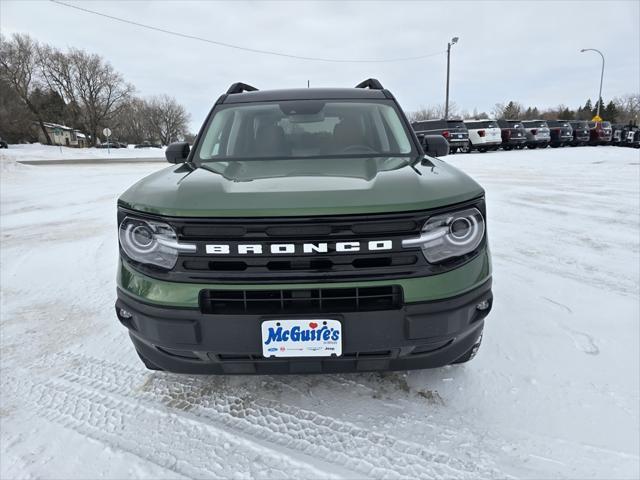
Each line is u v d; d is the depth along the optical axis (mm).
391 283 1550
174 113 88188
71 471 1666
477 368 2262
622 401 1982
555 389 2078
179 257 1584
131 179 12867
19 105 58938
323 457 1713
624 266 3770
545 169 12125
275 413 1978
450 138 19859
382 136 2549
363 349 1588
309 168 2039
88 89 62281
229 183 1783
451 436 1803
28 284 3701
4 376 2314
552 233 4930
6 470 1666
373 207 1515
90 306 3229
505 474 1608
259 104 2838
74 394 2154
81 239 5207
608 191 7844
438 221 1567
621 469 1609
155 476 1640
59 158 33906
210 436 1846
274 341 1575
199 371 1776
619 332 2594
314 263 1542
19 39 58000
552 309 2924
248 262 1543
